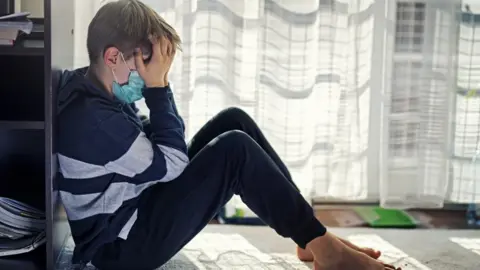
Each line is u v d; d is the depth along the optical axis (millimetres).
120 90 1651
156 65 1616
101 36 1606
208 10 2195
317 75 2270
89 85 1621
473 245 2078
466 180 2391
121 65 1616
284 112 2266
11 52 1565
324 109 2301
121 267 1689
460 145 2371
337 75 2268
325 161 2336
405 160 2367
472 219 2377
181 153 1625
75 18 2107
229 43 2217
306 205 1663
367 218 2352
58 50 1663
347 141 2326
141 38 1599
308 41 2223
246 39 2217
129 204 1668
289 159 2299
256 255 1952
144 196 1687
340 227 2250
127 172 1619
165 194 1657
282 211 1650
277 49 2227
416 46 2297
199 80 2232
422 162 2371
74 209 1659
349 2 2229
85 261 1679
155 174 1609
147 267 1696
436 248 2045
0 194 2016
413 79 2316
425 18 2281
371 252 1802
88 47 1641
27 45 1624
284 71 2238
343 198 2377
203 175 1649
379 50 2314
